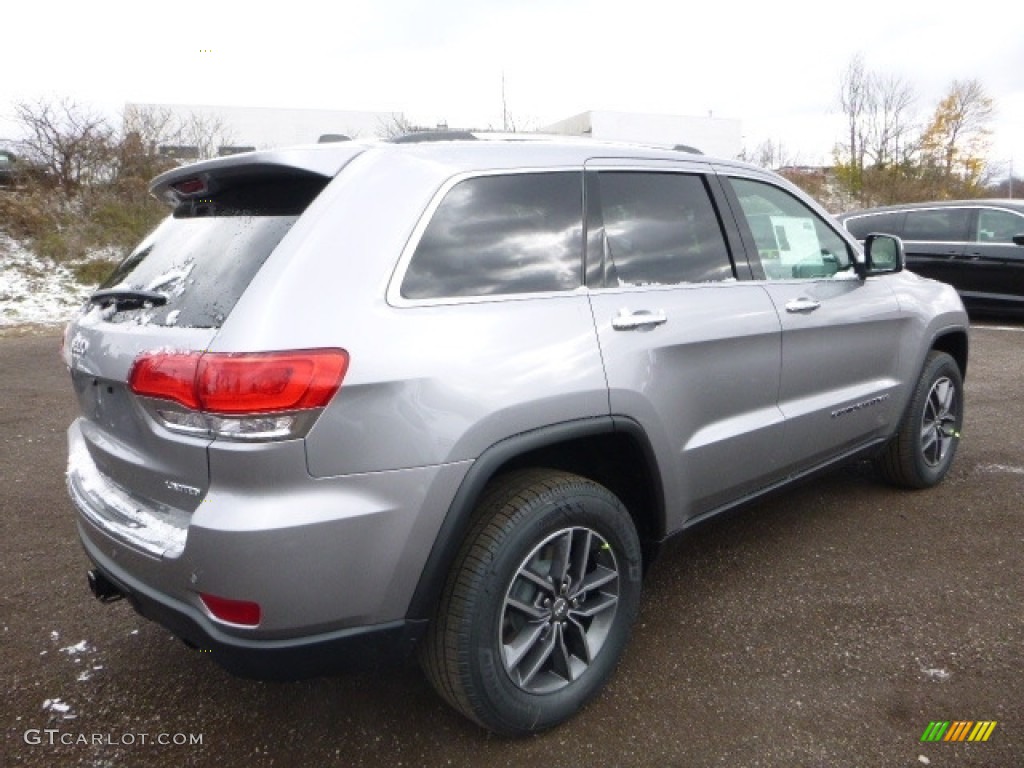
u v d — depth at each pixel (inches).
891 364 151.3
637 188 111.9
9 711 100.2
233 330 76.2
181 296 87.0
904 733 92.0
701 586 129.0
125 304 94.1
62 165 595.2
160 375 78.2
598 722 95.9
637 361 99.6
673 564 137.6
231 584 75.0
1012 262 368.2
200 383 75.0
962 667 104.0
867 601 122.1
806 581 129.4
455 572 85.3
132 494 89.0
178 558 77.8
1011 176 1289.4
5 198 559.5
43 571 138.9
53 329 419.5
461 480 83.2
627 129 1201.4
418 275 85.7
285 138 1023.6
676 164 119.0
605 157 109.3
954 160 1164.5
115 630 119.7
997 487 168.1
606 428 95.1
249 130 1007.0
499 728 89.7
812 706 97.4
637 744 91.8
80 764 90.6
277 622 76.3
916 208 406.6
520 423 87.1
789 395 127.6
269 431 74.4
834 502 163.2
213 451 75.5
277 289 77.9
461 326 85.7
